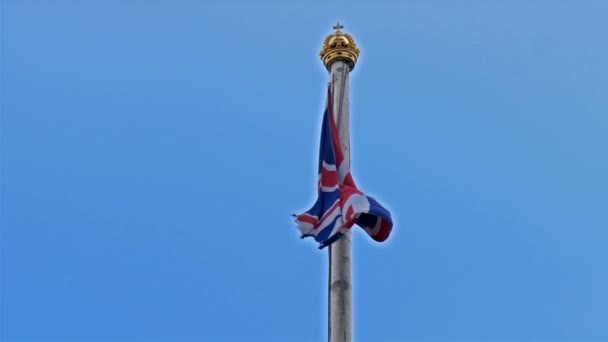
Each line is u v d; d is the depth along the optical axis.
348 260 30.02
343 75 35.34
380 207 30.83
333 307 28.95
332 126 32.66
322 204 31.47
